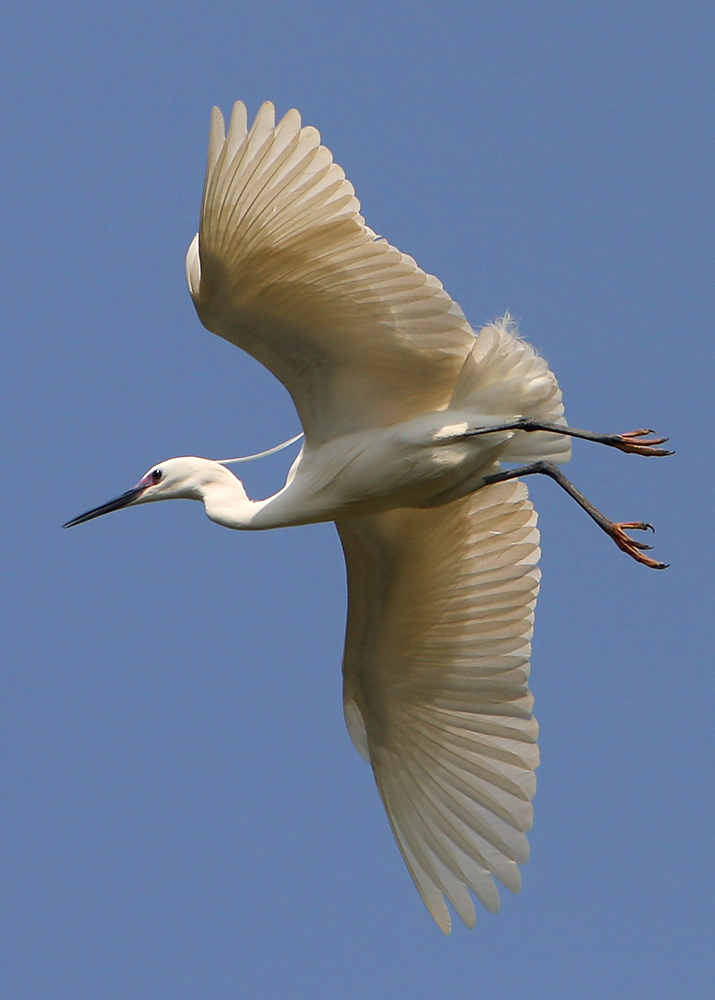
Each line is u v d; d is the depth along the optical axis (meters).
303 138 11.21
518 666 14.21
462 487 13.15
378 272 11.83
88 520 14.69
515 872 13.95
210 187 11.12
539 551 14.10
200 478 14.19
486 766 14.26
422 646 14.52
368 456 12.91
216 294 12.00
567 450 13.47
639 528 13.03
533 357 12.54
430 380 12.85
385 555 14.26
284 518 13.32
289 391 12.98
